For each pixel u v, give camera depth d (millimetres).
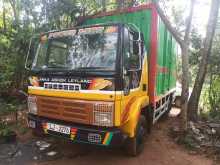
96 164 4953
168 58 7703
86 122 4434
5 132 5910
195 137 6148
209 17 7754
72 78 4527
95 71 4336
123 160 5164
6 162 4918
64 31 5020
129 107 4719
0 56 8211
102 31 4586
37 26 8828
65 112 4648
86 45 4711
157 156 5414
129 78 4660
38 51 5246
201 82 7977
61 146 5723
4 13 10367
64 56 4859
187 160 5281
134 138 5094
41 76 4938
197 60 9672
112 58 4348
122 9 6117
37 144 5785
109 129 4320
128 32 4590
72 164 4922
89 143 4406
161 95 7062
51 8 8789
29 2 8797
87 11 9180
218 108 9195
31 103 5168
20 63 8414
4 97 8492
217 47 9273
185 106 6242
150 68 5836
